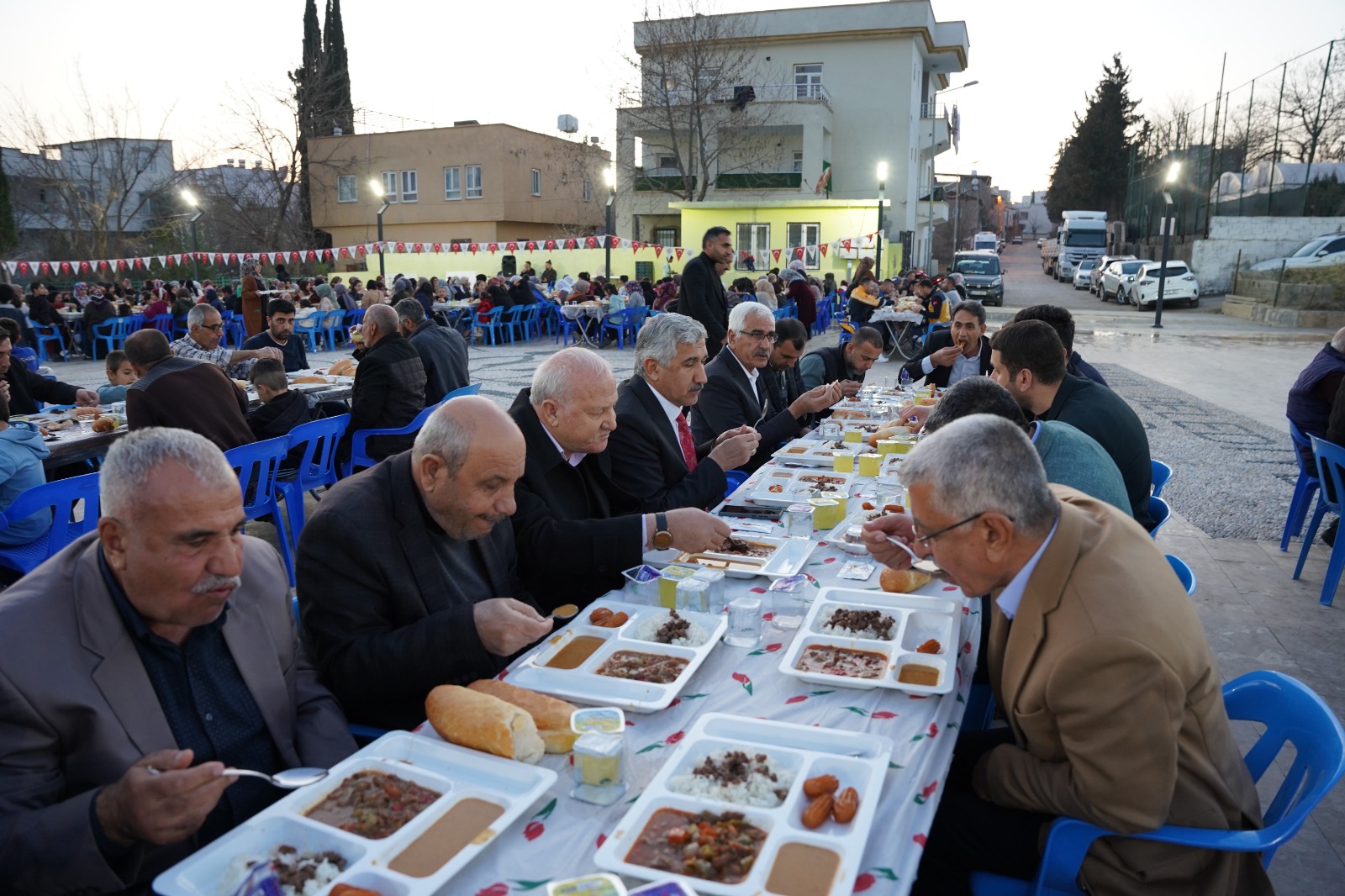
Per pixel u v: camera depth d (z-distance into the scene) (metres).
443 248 23.86
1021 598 1.69
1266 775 2.98
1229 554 4.98
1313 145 24.64
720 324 6.43
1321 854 2.55
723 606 2.39
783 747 1.62
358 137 34.22
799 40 31.94
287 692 1.95
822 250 23.80
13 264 21.70
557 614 2.37
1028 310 4.34
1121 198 54.31
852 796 1.45
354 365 7.95
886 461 4.11
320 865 1.32
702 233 27.12
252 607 1.91
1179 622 1.60
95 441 5.15
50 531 3.97
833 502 3.10
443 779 1.55
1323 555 4.94
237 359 7.59
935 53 34.97
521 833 1.44
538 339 18.45
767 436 4.48
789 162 31.62
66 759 1.59
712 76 26.58
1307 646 3.82
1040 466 1.69
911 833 1.42
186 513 1.52
